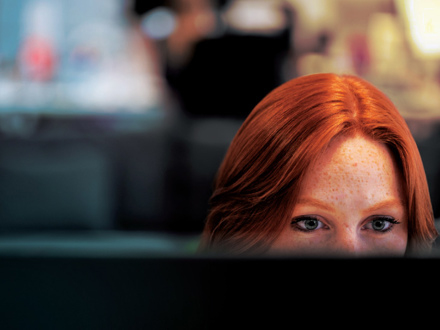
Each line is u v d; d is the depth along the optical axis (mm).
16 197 2246
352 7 5797
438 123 3314
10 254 552
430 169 2482
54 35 4898
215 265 555
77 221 2320
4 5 4836
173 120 3420
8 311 550
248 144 962
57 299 554
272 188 908
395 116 920
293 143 895
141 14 4359
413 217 914
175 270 555
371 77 4375
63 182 2338
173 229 3266
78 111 3869
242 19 3270
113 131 3568
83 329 554
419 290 543
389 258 547
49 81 4422
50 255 554
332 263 548
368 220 904
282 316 550
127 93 4129
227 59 3215
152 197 3328
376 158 889
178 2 3932
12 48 4758
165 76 3895
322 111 893
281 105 938
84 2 5031
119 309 555
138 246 1302
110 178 3283
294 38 3594
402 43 4465
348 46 4883
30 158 3342
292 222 906
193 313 554
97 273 556
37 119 3881
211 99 3273
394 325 545
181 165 3318
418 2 1256
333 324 547
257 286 551
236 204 961
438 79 4250
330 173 883
